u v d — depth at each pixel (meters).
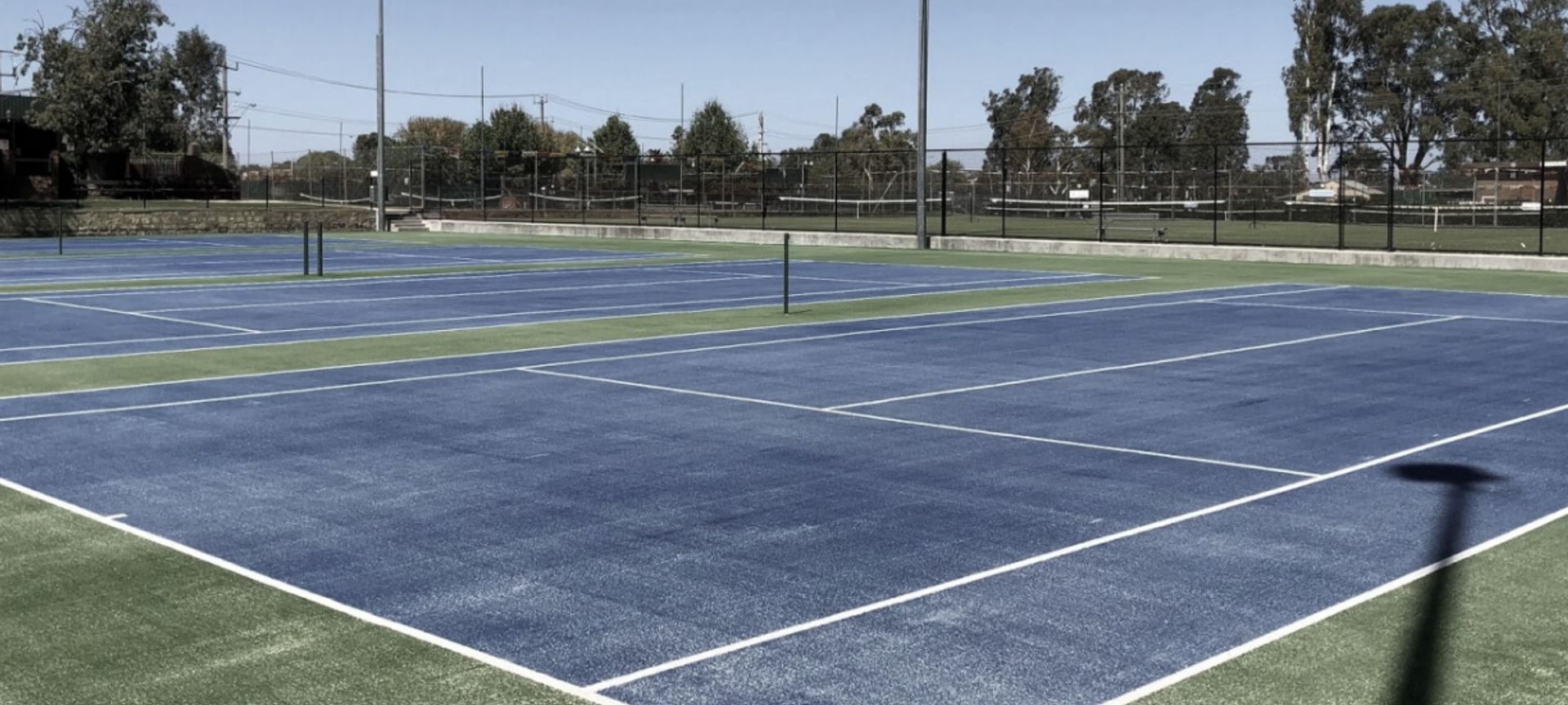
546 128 115.56
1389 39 95.00
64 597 7.39
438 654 6.48
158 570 7.89
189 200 68.88
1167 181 67.94
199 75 128.38
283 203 68.25
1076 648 6.56
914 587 7.56
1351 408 13.39
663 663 6.38
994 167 102.94
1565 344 18.56
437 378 15.31
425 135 123.19
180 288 27.64
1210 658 6.40
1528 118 90.25
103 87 65.19
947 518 9.09
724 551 8.30
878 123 121.69
